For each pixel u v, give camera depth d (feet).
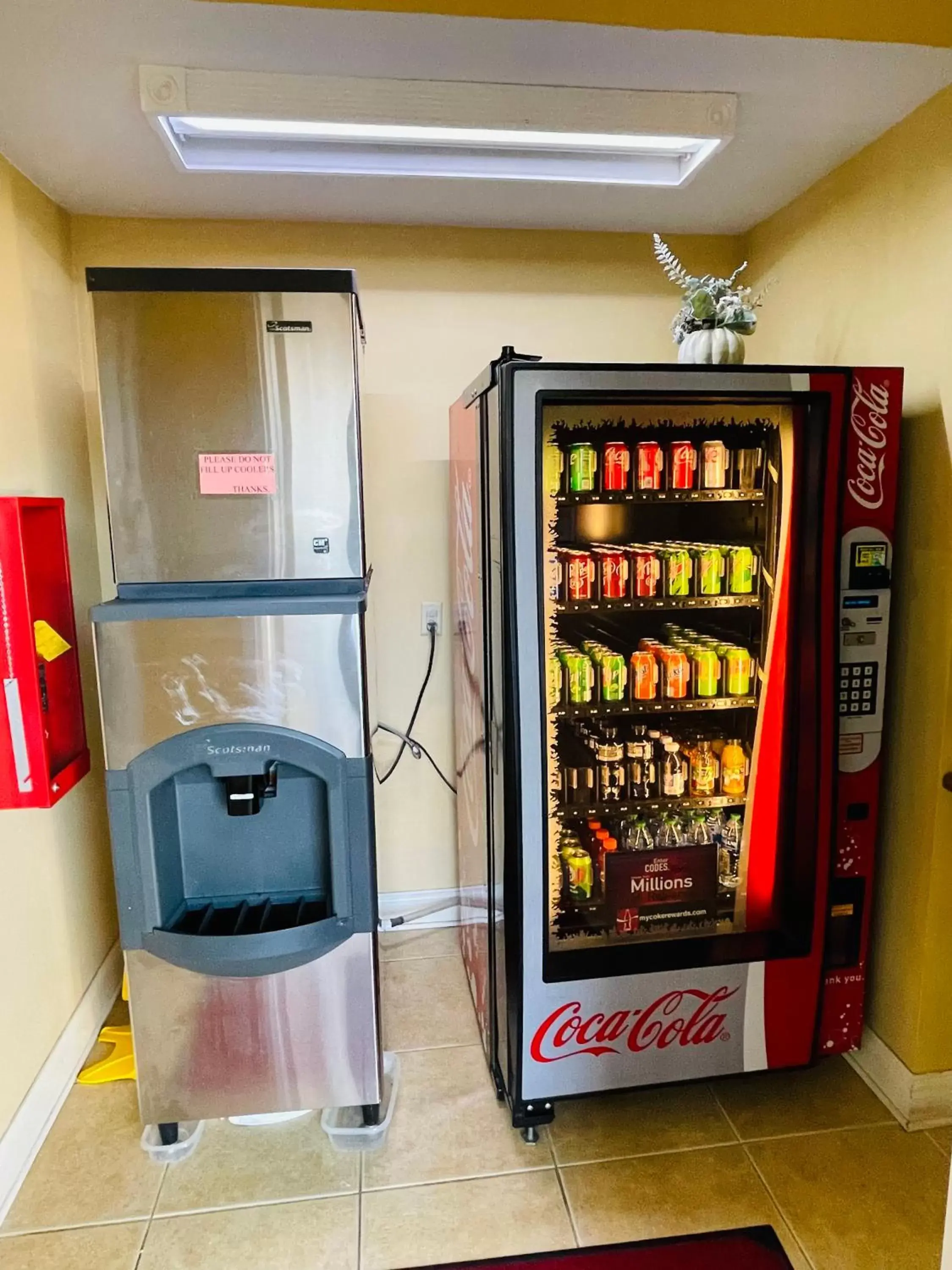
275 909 5.60
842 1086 6.15
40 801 4.99
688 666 5.73
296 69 4.80
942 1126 5.72
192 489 5.09
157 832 5.11
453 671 7.94
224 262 7.11
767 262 7.34
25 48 4.46
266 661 4.90
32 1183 5.29
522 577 4.83
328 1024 5.41
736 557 5.60
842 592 5.41
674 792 5.90
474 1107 5.93
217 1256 4.77
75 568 6.70
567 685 5.55
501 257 7.46
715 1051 5.68
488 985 6.14
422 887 8.41
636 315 7.72
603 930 5.80
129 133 5.43
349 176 5.96
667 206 6.93
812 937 5.60
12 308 5.67
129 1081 6.22
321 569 5.26
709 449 5.48
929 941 5.51
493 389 4.99
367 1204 5.11
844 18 4.43
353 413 5.11
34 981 5.65
